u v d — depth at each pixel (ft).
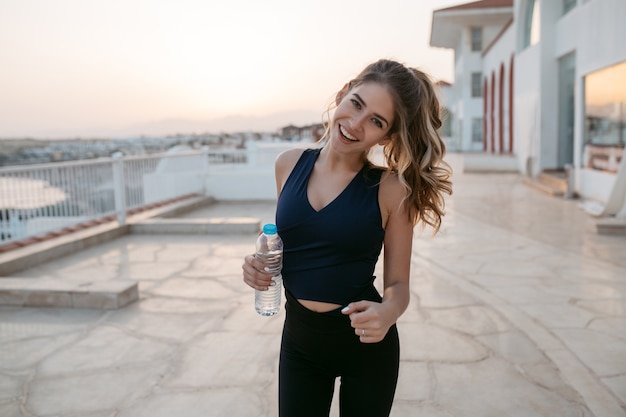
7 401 11.14
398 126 5.57
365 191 5.65
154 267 22.63
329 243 5.60
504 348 13.56
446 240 27.50
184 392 11.42
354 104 5.50
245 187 46.57
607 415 10.36
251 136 63.98
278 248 5.63
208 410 10.66
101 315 16.39
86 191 28.68
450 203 41.65
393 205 5.73
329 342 5.78
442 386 11.57
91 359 13.17
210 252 25.53
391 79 5.42
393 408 10.66
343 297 5.69
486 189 51.37
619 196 31.71
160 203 39.14
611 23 35.83
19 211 24.41
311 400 6.01
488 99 97.60
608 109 37.04
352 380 5.99
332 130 5.69
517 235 28.60
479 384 11.65
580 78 42.91
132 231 30.73
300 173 5.93
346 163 5.78
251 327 15.25
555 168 53.52
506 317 15.81
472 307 16.76
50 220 26.37
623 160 30.63
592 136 40.37
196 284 19.88
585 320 15.51
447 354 13.23
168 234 30.45
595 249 24.89
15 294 17.20
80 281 18.13
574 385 11.55
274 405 10.82
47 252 23.88
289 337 6.07
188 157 43.91
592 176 40.04
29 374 12.39
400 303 5.54
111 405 10.93
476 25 105.60
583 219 33.32
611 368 12.34
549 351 13.33
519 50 63.87
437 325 15.24
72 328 15.30
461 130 118.11
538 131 53.88
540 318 15.71
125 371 12.48
